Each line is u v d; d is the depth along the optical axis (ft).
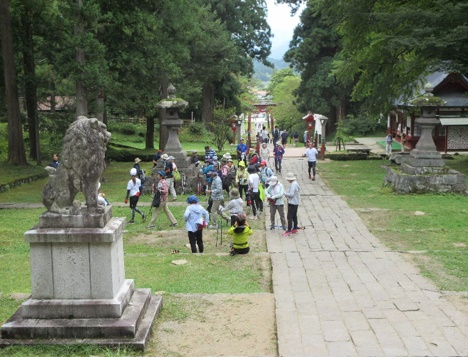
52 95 104.94
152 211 59.98
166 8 96.17
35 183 87.25
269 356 21.21
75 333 21.72
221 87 181.06
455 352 21.31
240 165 62.90
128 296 24.08
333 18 91.30
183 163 75.41
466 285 30.60
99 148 22.65
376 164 101.65
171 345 22.21
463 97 105.70
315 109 163.53
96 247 22.40
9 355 20.76
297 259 37.63
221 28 149.79
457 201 60.64
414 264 35.37
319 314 25.72
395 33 83.25
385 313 25.77
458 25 72.33
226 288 30.60
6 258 38.99
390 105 100.22
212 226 51.98
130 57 85.97
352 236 45.68
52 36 81.05
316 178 83.20
